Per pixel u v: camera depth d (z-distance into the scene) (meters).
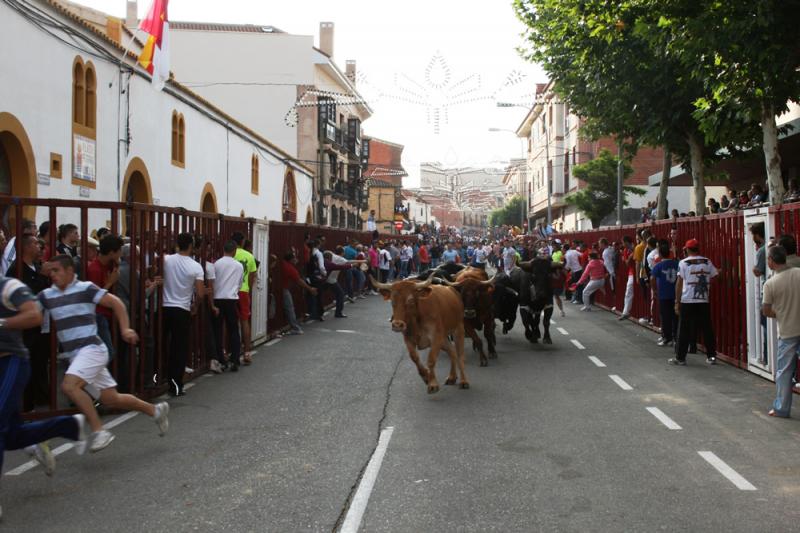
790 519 5.29
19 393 5.75
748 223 11.28
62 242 9.92
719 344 12.70
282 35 41.56
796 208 9.81
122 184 17.25
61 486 6.17
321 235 22.23
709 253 13.22
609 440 7.47
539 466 6.59
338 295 19.81
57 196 14.19
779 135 16.81
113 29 19.69
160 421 7.32
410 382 10.71
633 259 18.50
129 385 9.16
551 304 14.41
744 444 7.31
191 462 6.81
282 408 9.05
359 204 54.41
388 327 17.61
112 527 5.25
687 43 11.30
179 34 41.47
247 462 6.79
